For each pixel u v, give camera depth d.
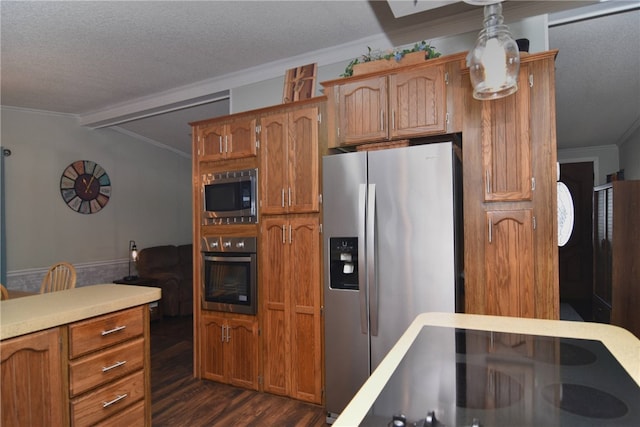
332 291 2.57
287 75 3.28
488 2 1.31
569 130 5.34
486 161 2.25
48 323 1.52
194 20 2.77
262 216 2.98
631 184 3.85
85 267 5.25
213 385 3.13
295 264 2.82
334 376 2.55
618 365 1.06
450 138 2.58
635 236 3.82
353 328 2.49
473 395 0.89
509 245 2.20
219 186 3.18
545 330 1.39
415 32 2.98
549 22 2.62
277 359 2.89
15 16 2.64
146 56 3.35
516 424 0.76
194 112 5.00
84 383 1.66
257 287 2.99
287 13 2.70
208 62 3.52
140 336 1.96
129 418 1.88
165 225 6.48
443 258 2.25
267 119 2.97
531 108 2.16
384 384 0.95
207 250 3.23
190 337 4.50
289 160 2.87
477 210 2.27
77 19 2.71
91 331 1.70
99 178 5.45
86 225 5.28
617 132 5.42
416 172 2.32
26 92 4.18
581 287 6.20
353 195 2.49
